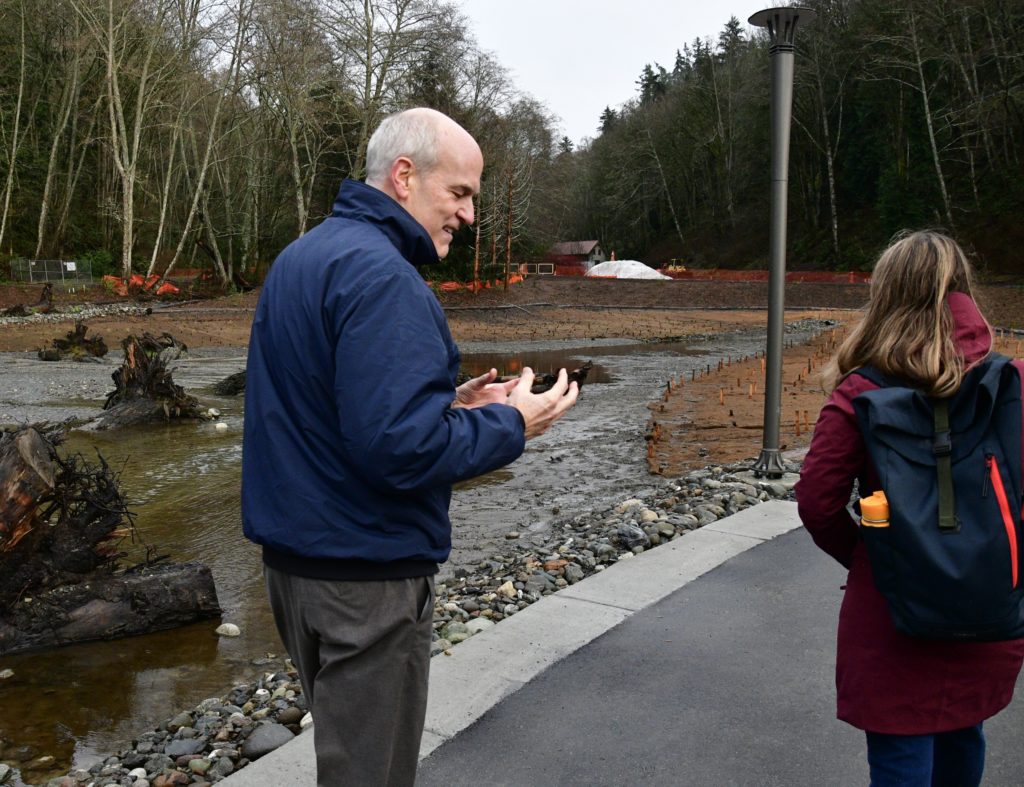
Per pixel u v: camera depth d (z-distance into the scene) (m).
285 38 46.47
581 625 4.33
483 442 1.91
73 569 5.58
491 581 5.84
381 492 1.93
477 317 45.66
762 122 79.69
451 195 2.12
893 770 2.14
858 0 69.62
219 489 9.77
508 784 2.96
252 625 5.76
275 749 3.40
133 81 54.34
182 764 3.65
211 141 50.00
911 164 64.94
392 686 2.02
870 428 2.04
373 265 1.91
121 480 10.21
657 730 3.31
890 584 2.00
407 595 2.02
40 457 5.32
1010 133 58.62
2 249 55.00
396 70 47.69
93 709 4.52
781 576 5.04
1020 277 52.00
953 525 1.95
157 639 5.50
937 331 2.08
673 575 5.08
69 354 24.88
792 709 3.46
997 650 2.08
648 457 11.30
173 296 47.44
